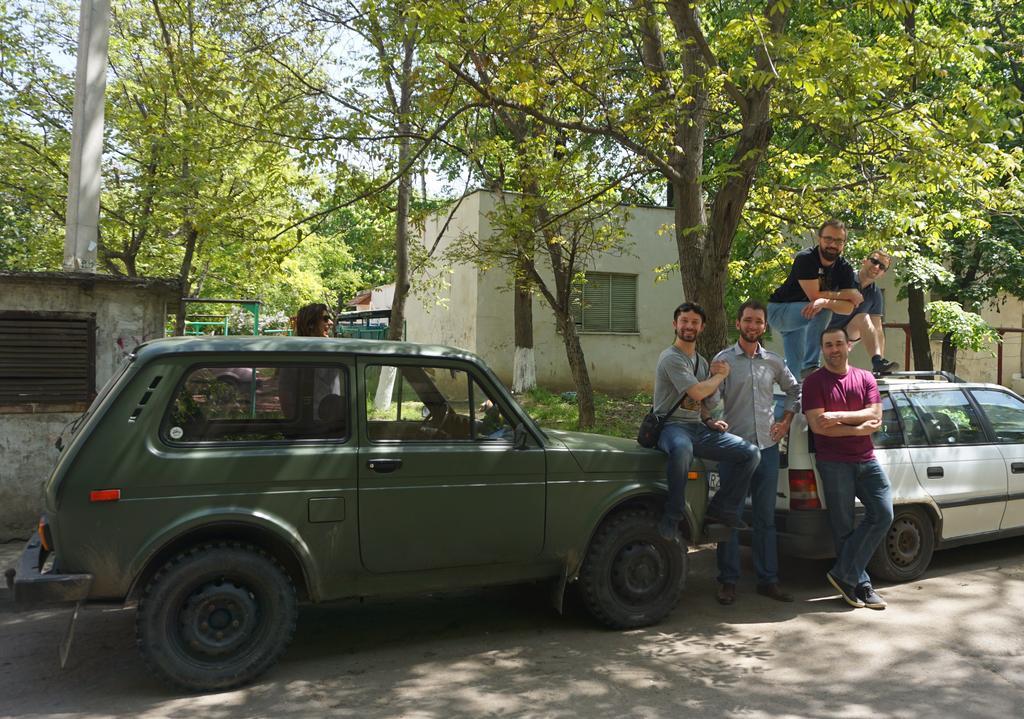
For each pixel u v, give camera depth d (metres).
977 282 15.44
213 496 4.13
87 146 7.85
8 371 6.98
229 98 9.95
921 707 3.92
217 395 4.29
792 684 4.23
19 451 7.03
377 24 8.84
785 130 12.77
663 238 19.75
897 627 5.16
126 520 3.97
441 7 7.48
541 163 10.70
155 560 4.08
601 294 19.31
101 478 3.95
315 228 9.79
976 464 6.50
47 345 7.12
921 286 13.13
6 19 14.44
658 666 4.50
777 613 5.51
